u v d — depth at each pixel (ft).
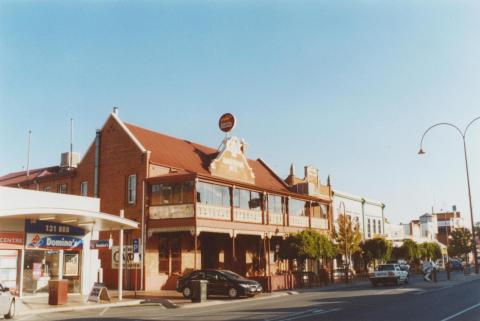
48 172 129.29
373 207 188.55
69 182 115.44
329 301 68.39
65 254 84.02
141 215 99.40
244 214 108.47
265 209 116.78
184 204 95.30
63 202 82.89
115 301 73.61
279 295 88.69
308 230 113.80
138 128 112.47
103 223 82.17
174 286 101.50
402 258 184.75
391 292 84.74
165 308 66.90
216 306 68.03
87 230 87.35
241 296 82.79
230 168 115.65
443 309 55.01
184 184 97.30
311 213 142.10
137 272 97.09
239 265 122.31
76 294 84.43
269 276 97.55
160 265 100.68
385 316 48.57
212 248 115.34
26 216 73.46
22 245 75.82
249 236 125.59
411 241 184.55
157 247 100.48
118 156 106.32
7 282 73.36
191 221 93.61
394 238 194.70
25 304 69.10
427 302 64.13
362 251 153.99
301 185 140.67
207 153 123.95
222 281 82.43
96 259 88.84
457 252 284.82
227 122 116.78
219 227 99.66
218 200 103.55
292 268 137.59
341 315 49.93
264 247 119.75
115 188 105.29
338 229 154.81
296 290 98.58
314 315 50.42
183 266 106.01
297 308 58.90
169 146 114.52
